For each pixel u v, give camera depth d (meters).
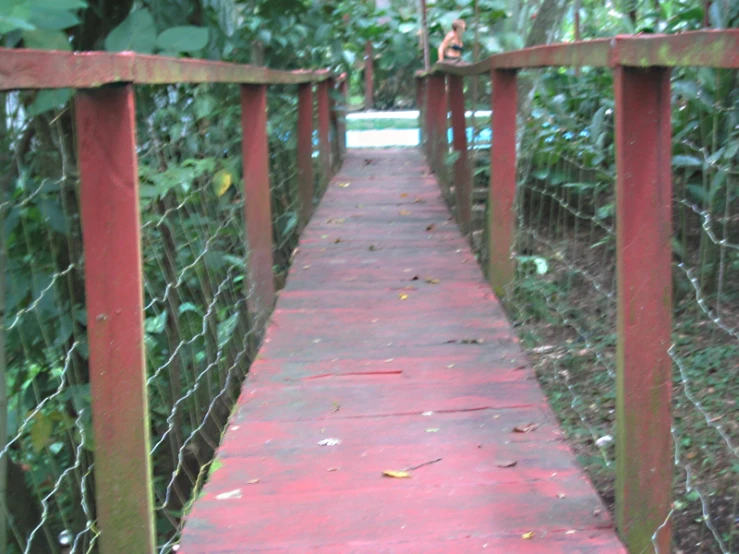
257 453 2.70
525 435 2.77
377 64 13.41
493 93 4.04
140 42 2.60
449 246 5.46
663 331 2.02
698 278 3.96
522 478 2.49
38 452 2.31
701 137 3.91
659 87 1.93
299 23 6.67
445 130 6.84
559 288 4.54
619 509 2.15
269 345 3.73
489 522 2.26
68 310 2.55
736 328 3.67
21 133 2.48
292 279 4.78
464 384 3.23
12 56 1.38
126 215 1.83
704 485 2.82
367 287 4.59
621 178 1.97
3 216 2.04
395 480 2.50
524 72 5.49
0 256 1.95
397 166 8.87
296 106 6.84
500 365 3.42
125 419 1.88
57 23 2.04
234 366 3.58
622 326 2.04
